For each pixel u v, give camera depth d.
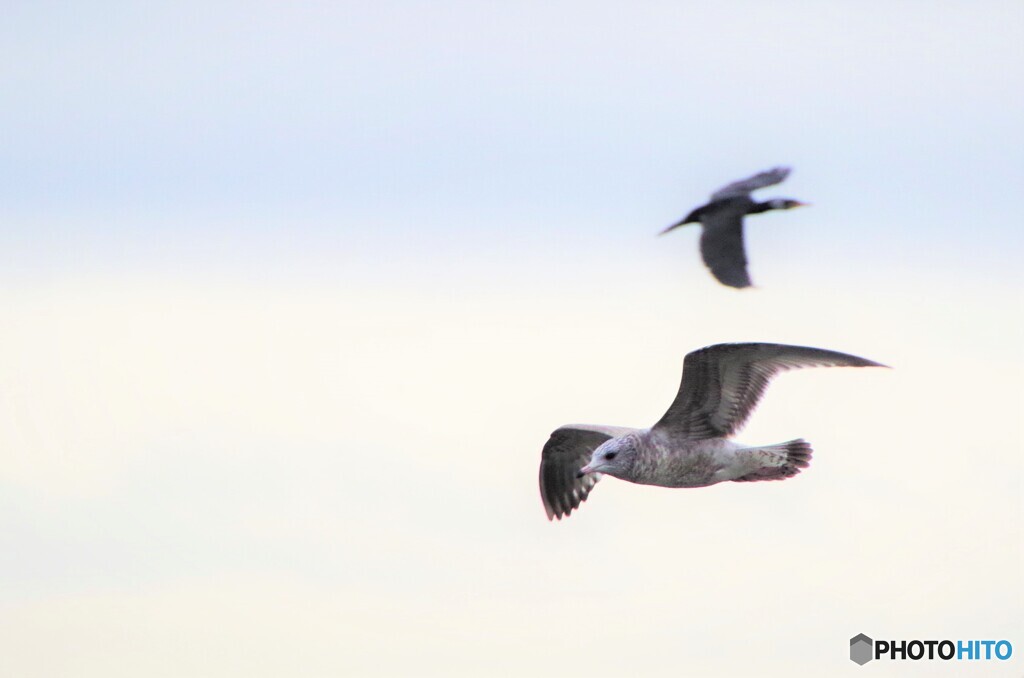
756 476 17.28
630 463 17.22
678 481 17.30
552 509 19.92
